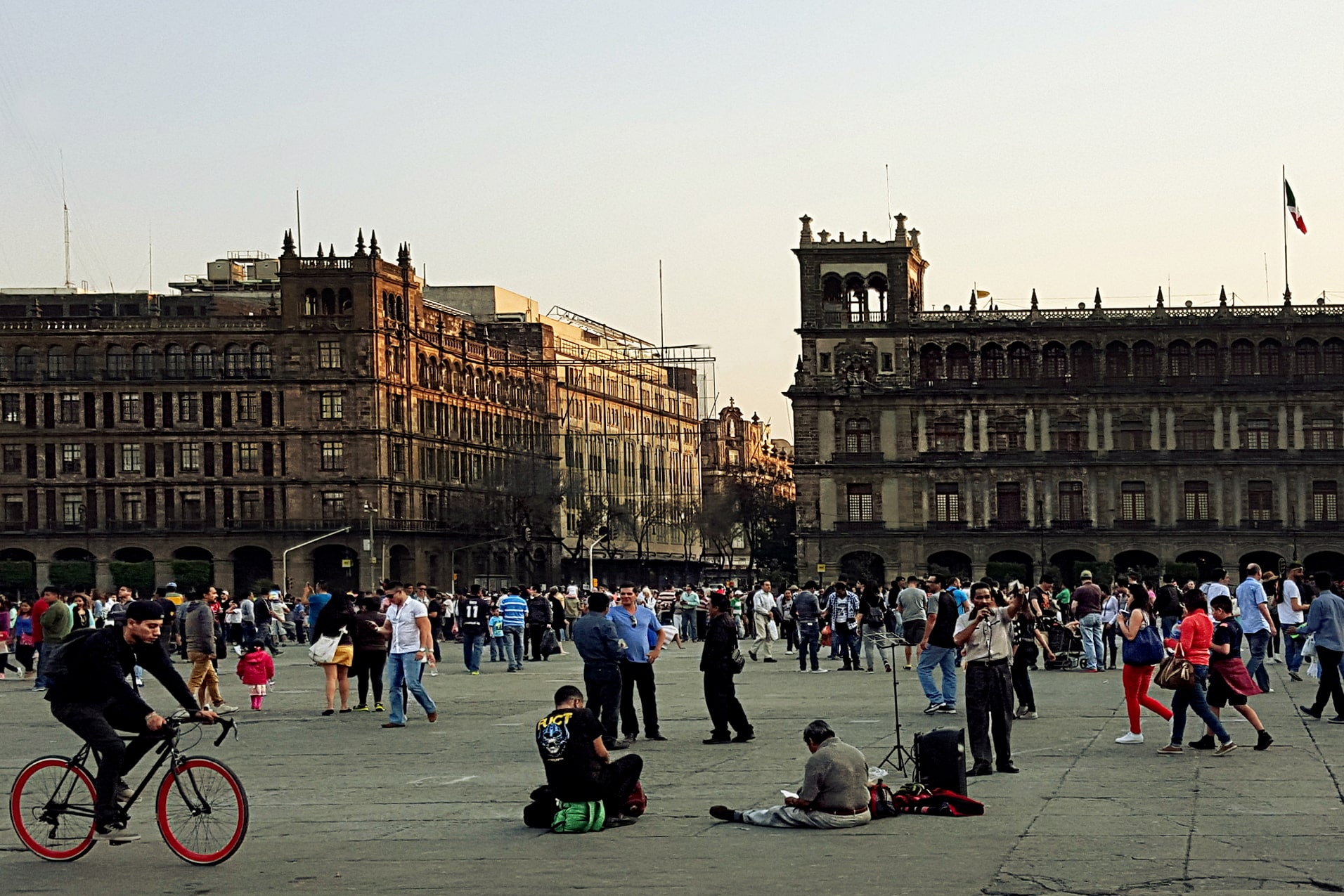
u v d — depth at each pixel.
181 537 174.50
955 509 163.88
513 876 21.53
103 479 175.25
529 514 184.75
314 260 174.50
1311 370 161.75
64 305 186.62
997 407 163.88
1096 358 163.38
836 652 76.25
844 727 40.44
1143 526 162.12
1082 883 20.38
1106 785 29.12
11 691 58.97
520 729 42.06
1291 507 160.75
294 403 174.00
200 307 183.75
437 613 87.56
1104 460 162.25
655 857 22.78
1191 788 28.50
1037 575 162.62
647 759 34.62
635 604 38.94
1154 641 35.22
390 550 176.50
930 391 163.88
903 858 22.22
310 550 173.75
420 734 41.06
